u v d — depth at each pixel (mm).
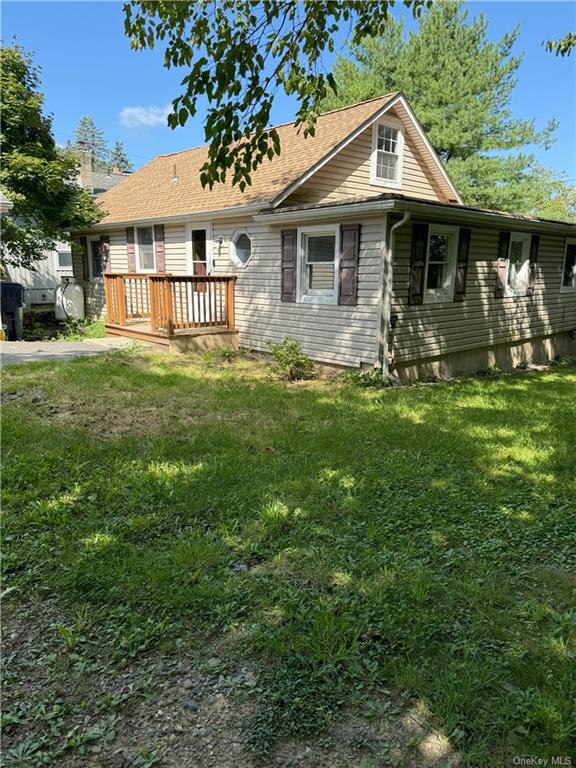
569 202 27016
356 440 4855
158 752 1668
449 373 9398
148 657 2080
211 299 9844
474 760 1652
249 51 3738
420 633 2225
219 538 2980
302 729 1759
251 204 8820
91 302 14633
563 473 4223
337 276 8164
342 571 2688
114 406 5578
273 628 2238
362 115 10250
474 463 4383
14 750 1662
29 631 2217
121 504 3352
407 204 6918
